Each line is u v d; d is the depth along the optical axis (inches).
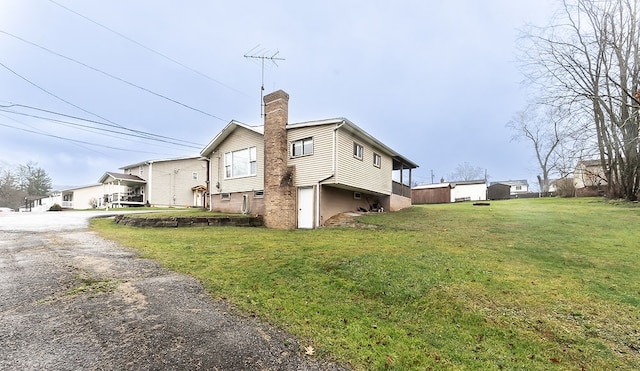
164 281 194.9
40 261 232.8
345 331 135.9
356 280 203.2
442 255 263.6
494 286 189.0
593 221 426.6
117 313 143.8
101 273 206.1
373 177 613.9
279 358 112.1
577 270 222.5
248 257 262.5
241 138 610.9
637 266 229.1
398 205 768.3
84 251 274.8
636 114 502.3
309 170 503.2
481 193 1465.3
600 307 160.6
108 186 1322.6
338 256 261.7
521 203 812.6
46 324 130.6
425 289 184.7
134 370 100.6
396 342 127.3
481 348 124.6
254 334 129.7
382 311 160.4
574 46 566.9
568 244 302.0
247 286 190.5
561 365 113.6
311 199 498.9
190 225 475.5
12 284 178.7
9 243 307.0
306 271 222.4
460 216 525.7
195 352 113.3
